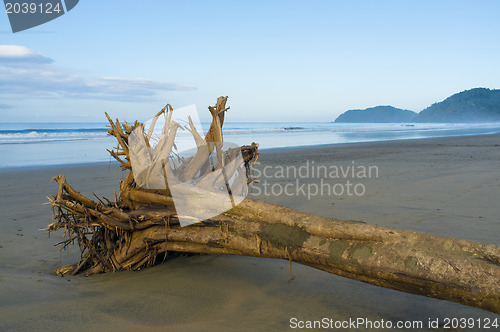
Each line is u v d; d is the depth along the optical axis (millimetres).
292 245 2766
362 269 2459
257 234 2955
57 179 3336
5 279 3020
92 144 26016
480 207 5641
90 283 3176
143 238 3373
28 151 20453
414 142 25750
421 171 9875
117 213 3336
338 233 2648
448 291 2164
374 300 2863
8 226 5039
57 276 3363
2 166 13336
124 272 3492
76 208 3303
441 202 6082
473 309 2701
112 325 2383
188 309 2670
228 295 2936
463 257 2186
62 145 25000
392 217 5207
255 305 2762
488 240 4055
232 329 2381
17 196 7387
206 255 3957
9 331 2203
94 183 9078
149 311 2619
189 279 3264
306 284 3170
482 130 54219
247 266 3613
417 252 2312
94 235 3557
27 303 2576
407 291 2377
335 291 3027
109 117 3553
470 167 10242
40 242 4406
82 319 2438
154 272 3455
